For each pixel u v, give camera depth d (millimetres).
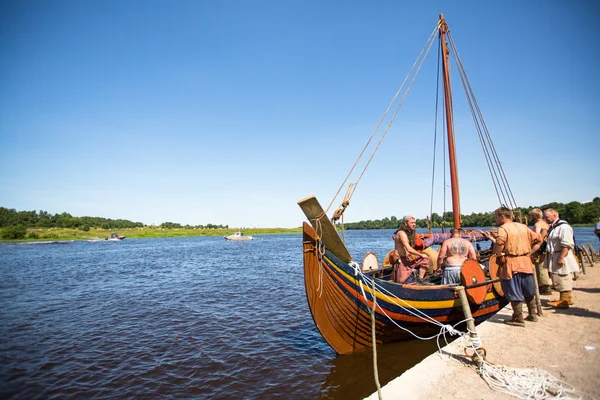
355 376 7137
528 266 6367
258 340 10008
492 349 5297
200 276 24438
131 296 17547
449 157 13031
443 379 4441
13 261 41094
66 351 9500
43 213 168125
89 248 71125
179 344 9828
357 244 60406
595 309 7188
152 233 158500
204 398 6641
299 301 15344
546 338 5605
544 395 3820
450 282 8016
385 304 7520
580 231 65250
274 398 6523
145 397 6766
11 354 9312
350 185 8703
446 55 13133
